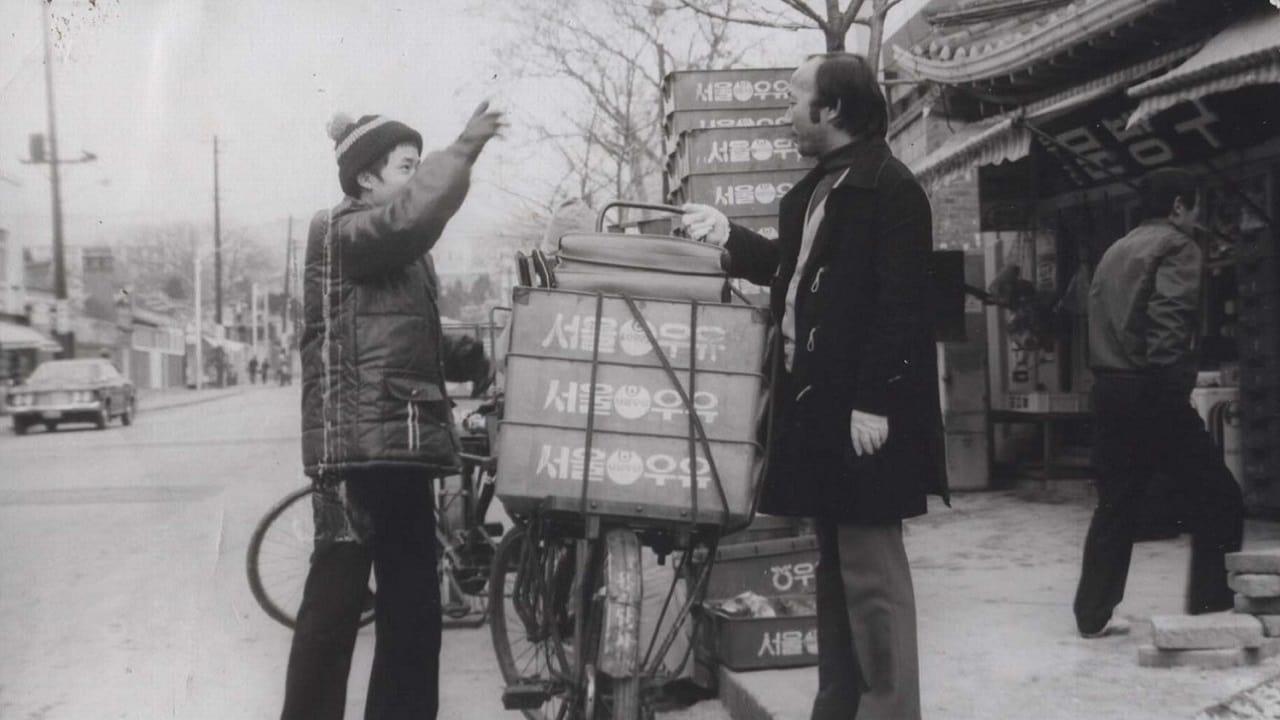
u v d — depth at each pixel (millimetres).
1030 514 8617
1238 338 7969
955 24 9906
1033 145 9320
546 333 3184
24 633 5488
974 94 9258
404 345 3393
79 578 7078
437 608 3592
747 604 4504
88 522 9492
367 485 3389
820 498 3385
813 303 3391
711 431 3180
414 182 3256
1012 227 10719
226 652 5203
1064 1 9047
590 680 3279
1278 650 4336
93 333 17844
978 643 4730
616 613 3129
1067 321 10289
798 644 4418
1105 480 4738
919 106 11695
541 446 3148
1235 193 7891
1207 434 4637
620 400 3170
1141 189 4746
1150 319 4559
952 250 9688
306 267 3406
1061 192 10188
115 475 12945
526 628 3816
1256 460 7836
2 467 13500
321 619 3396
